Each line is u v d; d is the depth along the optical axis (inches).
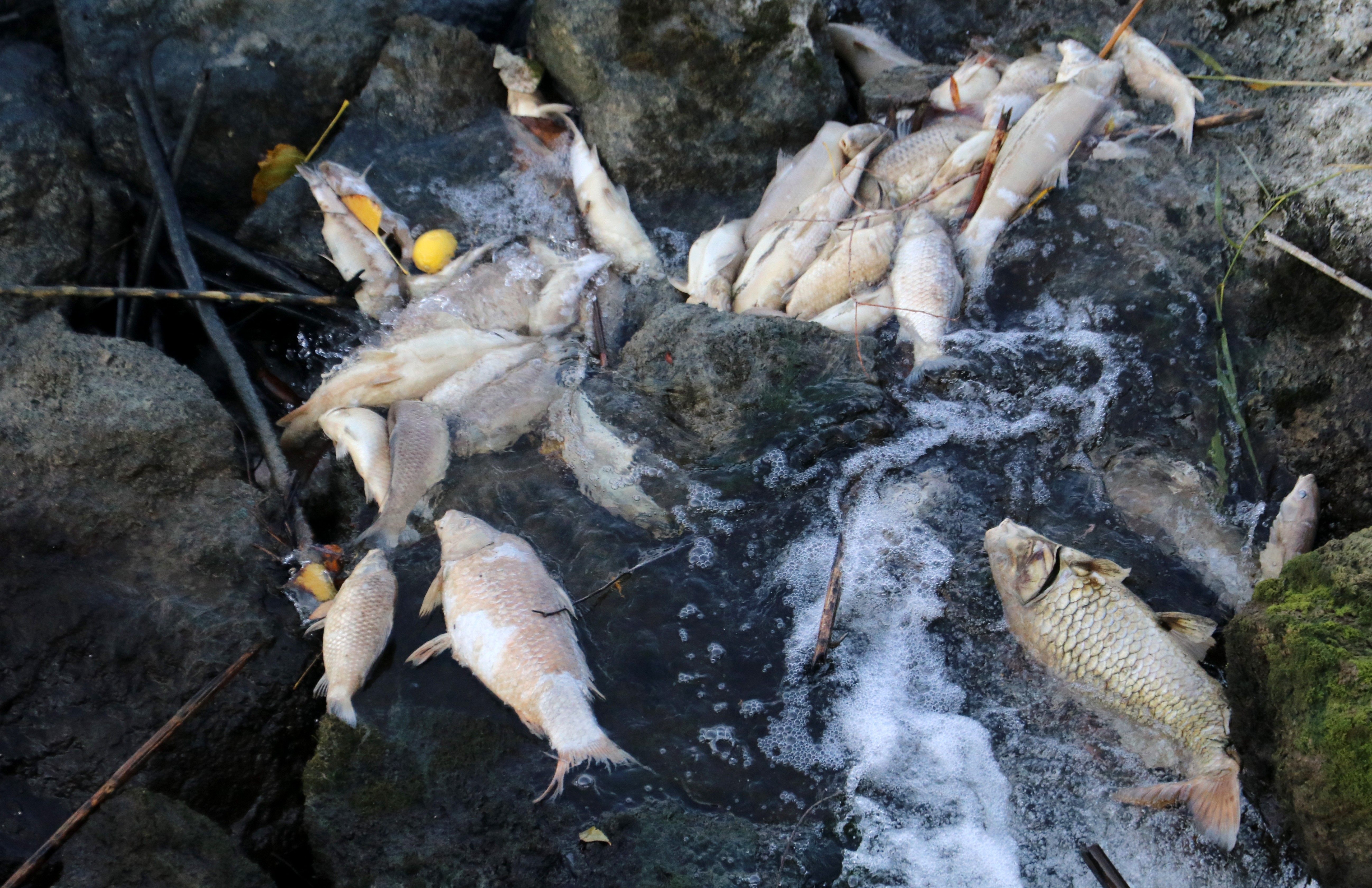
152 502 98.7
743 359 103.1
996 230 107.6
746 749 93.3
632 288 110.9
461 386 104.7
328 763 92.7
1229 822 89.7
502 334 107.2
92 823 90.6
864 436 101.3
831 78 115.7
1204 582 97.7
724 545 98.6
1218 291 104.3
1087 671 93.8
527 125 115.4
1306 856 89.2
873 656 96.0
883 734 93.8
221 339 106.0
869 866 90.8
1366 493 99.6
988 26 123.0
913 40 124.5
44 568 95.8
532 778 92.1
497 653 93.4
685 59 112.7
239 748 94.0
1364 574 89.8
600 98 113.9
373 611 96.0
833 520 99.2
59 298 104.1
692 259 111.3
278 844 93.8
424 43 114.7
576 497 100.8
